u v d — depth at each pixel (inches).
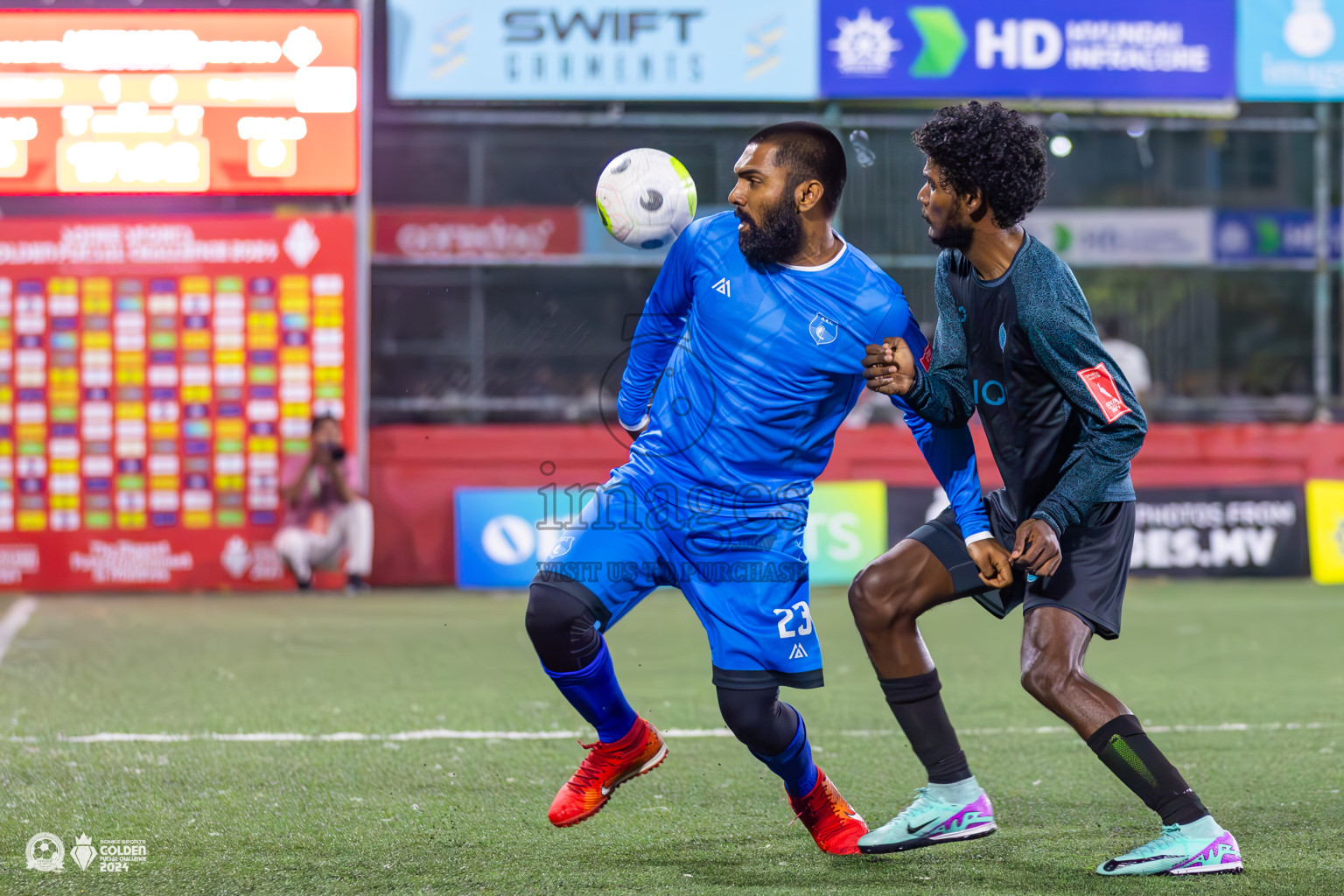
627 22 848.3
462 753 414.0
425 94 839.1
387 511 861.2
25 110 806.5
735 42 854.5
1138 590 848.9
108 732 443.5
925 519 879.1
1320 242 960.3
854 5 861.8
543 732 446.6
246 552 845.2
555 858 301.3
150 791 364.5
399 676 559.8
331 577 844.6
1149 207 1223.5
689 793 364.8
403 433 866.1
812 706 496.7
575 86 845.8
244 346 844.6
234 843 313.1
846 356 282.4
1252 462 901.2
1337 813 340.2
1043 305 272.2
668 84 852.0
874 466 879.7
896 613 298.2
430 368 1084.5
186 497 843.4
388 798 358.0
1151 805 283.1
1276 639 660.7
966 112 272.5
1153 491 892.6
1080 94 875.4
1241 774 385.7
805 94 863.1
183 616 736.3
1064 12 871.1
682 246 291.3
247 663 588.4
